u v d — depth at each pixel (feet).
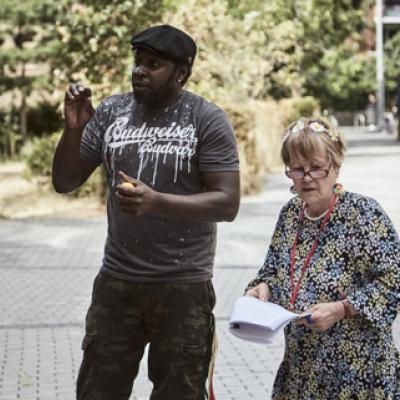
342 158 15.62
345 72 132.67
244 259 46.01
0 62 99.14
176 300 16.70
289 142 15.42
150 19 68.64
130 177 16.29
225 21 80.23
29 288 40.09
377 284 15.14
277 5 101.30
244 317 14.88
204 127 16.61
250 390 26.25
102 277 17.03
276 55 92.48
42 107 108.88
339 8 132.67
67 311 35.83
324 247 15.48
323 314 14.88
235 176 16.66
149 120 16.79
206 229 16.88
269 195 72.18
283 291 15.70
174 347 16.72
